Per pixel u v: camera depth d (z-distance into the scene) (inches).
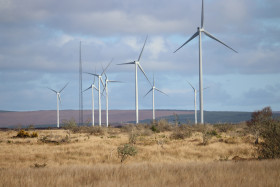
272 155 1715.1
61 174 1119.6
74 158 2170.3
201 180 929.5
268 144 1744.6
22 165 1889.8
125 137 3725.4
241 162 1355.8
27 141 3334.2
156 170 1146.0
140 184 890.1
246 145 2576.3
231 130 4210.1
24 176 1105.4
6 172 1219.2
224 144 2691.9
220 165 1264.8
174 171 1132.5
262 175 991.0
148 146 2706.7
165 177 993.5
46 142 3198.8
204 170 1134.4
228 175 997.2
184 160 1998.0
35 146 2842.0
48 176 1073.5
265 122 1860.2
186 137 3440.0
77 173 1123.3
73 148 2628.0
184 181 924.6
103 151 2416.3
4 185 943.7
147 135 3998.5
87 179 996.6
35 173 1167.6
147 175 1050.1
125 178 1004.6
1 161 2058.3
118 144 2915.8
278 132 1731.1
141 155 2226.9
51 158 2169.0
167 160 2017.7
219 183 882.8
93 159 2114.9
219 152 2316.7
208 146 2591.0
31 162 2012.8
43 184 936.9
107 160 2062.0
